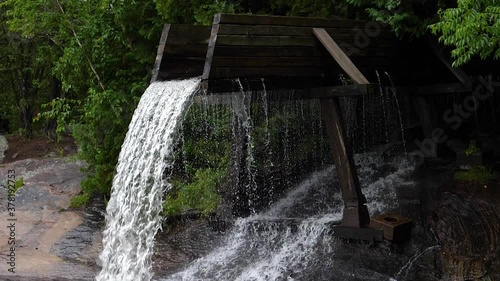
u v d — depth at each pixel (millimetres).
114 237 5492
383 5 5984
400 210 5848
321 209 6352
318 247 5395
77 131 8102
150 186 5238
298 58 4918
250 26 4480
